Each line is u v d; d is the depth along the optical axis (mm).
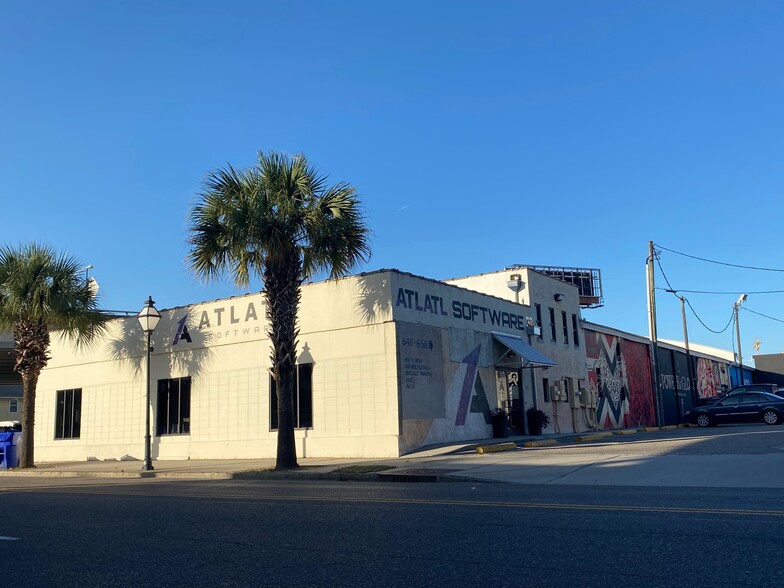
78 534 8086
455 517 8438
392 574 5703
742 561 5781
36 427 28453
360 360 19703
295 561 6273
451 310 21938
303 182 17484
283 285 17766
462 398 21656
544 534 7168
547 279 29141
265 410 21531
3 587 5703
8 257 23000
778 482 10984
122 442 25203
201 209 17766
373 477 14773
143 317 20109
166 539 7570
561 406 28469
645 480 11891
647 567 5676
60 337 28297
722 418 29938
